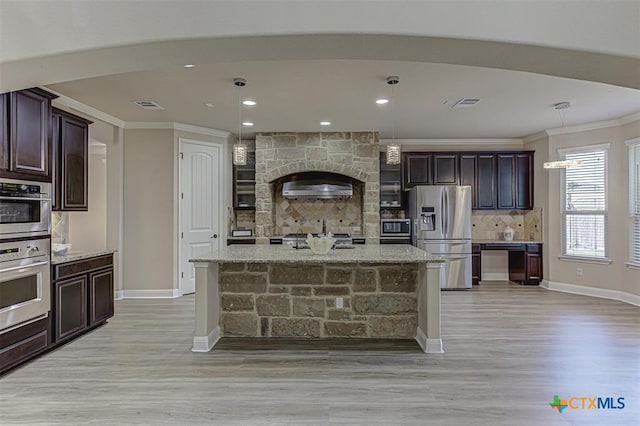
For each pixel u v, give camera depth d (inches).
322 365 125.9
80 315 151.3
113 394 105.6
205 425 90.5
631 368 122.3
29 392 106.7
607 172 220.8
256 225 254.1
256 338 153.6
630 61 93.0
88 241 262.8
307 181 258.7
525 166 265.7
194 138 238.5
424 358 131.6
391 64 136.7
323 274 155.0
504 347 141.5
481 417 94.1
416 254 147.2
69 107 179.9
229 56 97.6
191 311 193.5
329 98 177.3
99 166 262.2
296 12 87.0
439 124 230.5
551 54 92.8
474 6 88.1
